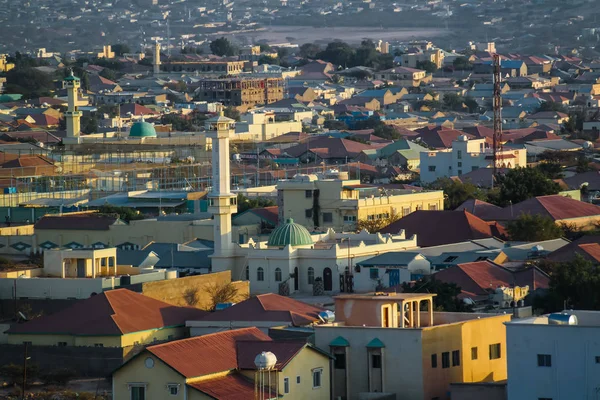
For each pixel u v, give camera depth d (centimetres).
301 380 19625
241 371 19425
